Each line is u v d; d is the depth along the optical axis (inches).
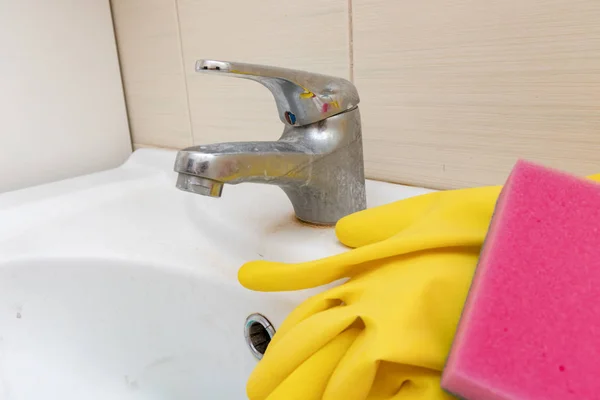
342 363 7.9
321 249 13.1
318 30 17.1
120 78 25.9
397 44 15.2
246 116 20.7
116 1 24.6
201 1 20.7
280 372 8.8
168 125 24.6
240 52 19.9
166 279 14.7
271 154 12.1
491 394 6.3
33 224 18.3
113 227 17.8
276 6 18.1
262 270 11.0
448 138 14.9
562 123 12.7
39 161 23.1
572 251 7.3
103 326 16.6
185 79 22.8
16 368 17.2
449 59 14.3
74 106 24.1
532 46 12.7
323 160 13.6
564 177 8.1
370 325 7.9
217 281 13.5
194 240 16.2
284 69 12.4
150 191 21.4
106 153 25.8
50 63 22.8
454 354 6.8
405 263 9.4
